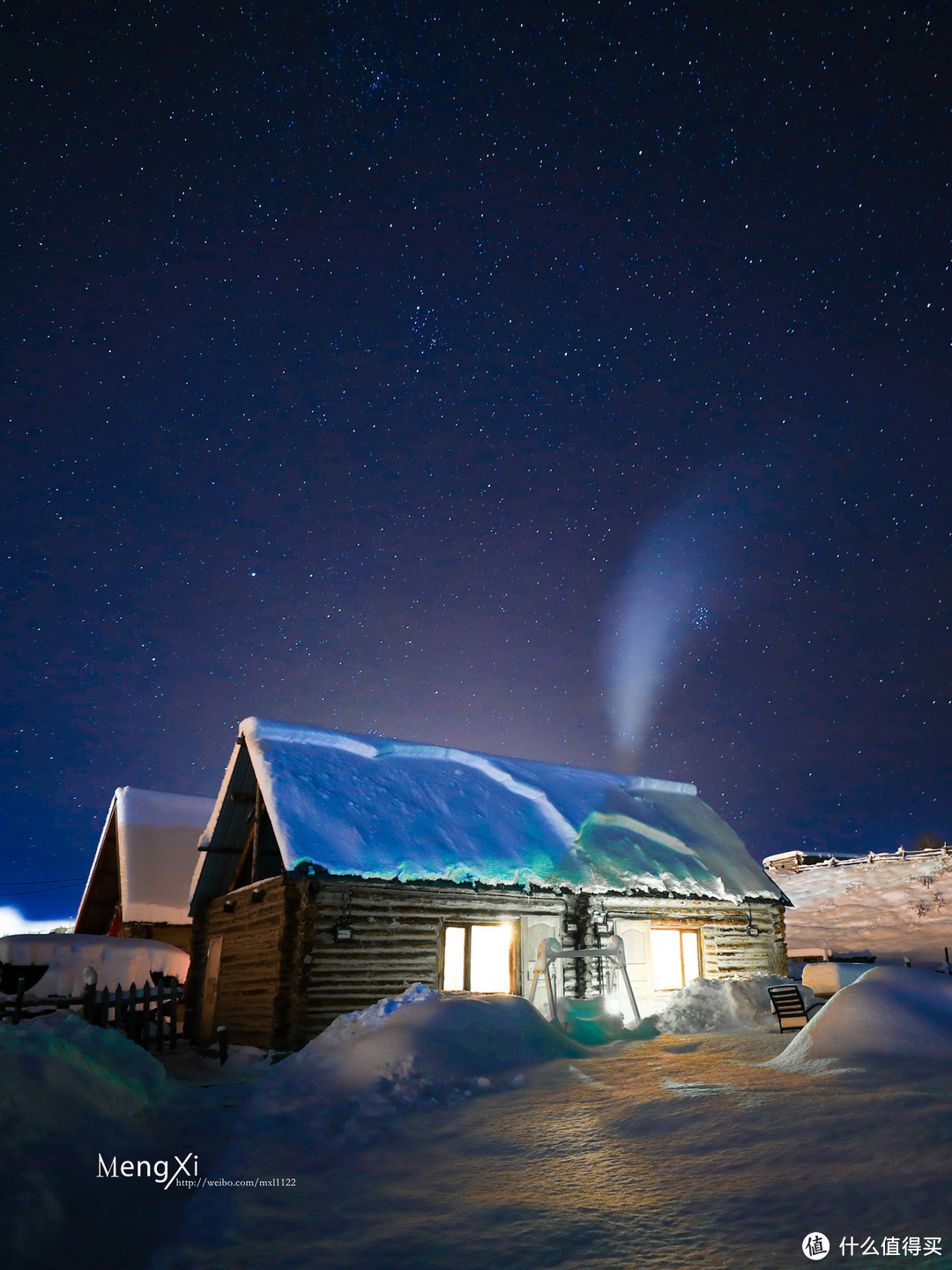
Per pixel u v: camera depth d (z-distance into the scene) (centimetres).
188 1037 1609
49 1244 395
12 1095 514
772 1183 377
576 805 1695
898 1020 670
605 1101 598
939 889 3691
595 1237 338
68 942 1257
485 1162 476
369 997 1226
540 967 1227
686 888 1548
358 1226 382
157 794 2378
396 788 1503
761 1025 1111
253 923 1418
